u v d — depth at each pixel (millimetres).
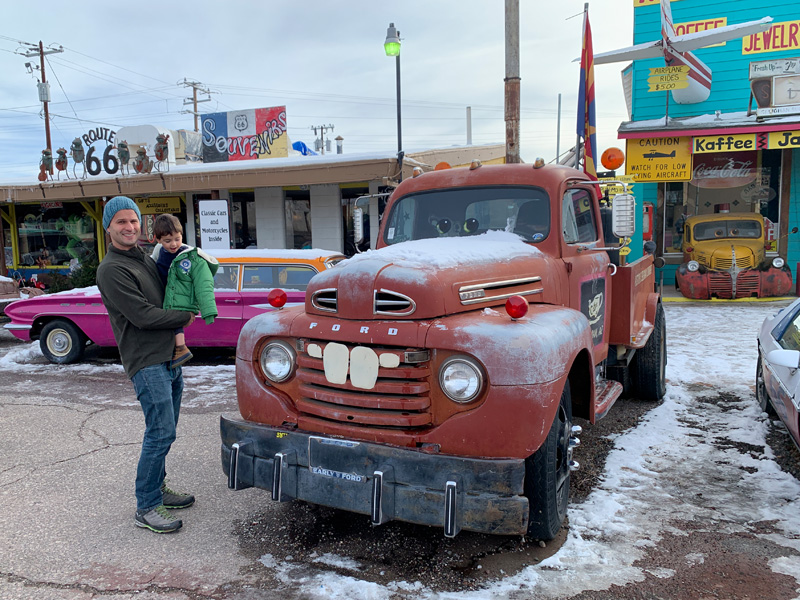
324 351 3209
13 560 3342
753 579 3039
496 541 3443
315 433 3221
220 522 3771
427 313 3029
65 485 4359
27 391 7023
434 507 2840
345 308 3193
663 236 15422
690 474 4371
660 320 6133
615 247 4531
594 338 4672
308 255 8180
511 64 9453
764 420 5469
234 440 3418
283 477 3211
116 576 3172
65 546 3488
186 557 3354
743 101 14266
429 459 2857
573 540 3424
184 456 4883
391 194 4832
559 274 4008
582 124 8703
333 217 15234
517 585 3002
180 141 20141
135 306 3445
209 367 8172
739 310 12039
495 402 2838
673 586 2984
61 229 18250
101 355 9148
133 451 5027
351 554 3352
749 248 13180
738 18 14047
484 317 3129
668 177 13234
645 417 5719
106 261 3496
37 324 8656
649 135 13055
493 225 4352
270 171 13320
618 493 4070
